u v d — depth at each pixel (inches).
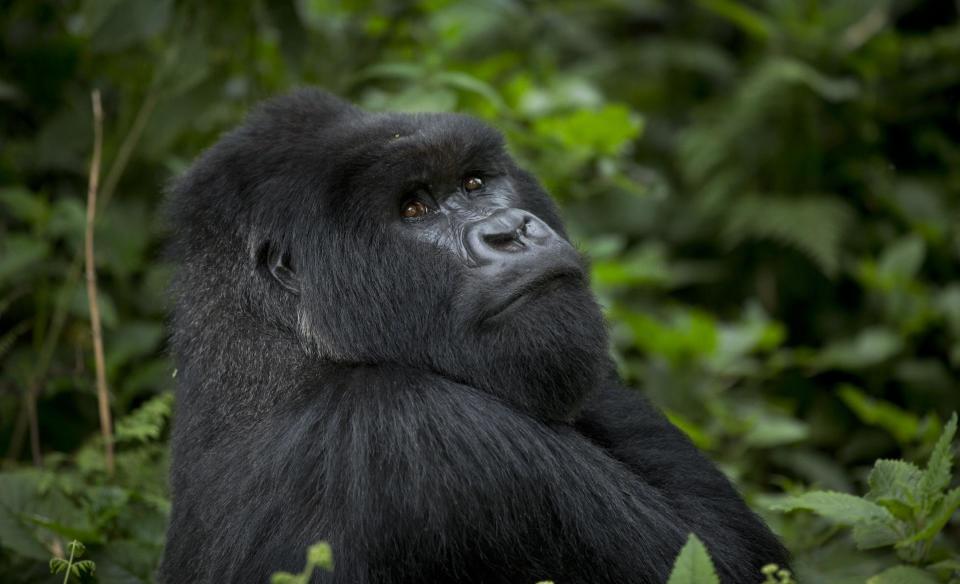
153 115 516.1
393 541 277.6
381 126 319.0
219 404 315.3
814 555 386.3
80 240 490.3
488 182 329.4
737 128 716.7
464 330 305.6
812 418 600.1
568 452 298.8
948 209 709.3
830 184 730.8
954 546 385.7
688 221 740.0
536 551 287.0
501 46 683.4
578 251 327.0
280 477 289.9
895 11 817.5
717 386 565.0
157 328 493.4
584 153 534.9
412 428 286.2
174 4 506.3
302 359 311.1
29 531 360.5
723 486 328.2
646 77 833.5
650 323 569.6
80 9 553.0
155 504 377.7
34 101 545.6
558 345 300.5
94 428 474.3
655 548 290.7
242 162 325.4
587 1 815.1
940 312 615.2
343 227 310.7
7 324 498.0
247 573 285.9
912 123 742.5
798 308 705.6
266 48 550.6
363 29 584.1
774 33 749.3
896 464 327.0
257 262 316.8
